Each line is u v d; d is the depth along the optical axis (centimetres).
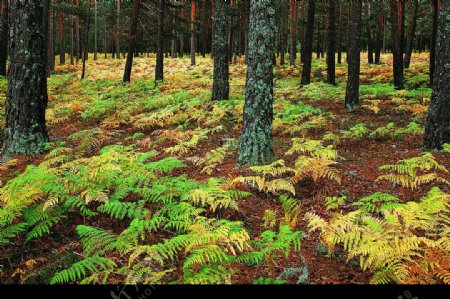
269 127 723
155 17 3145
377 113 1254
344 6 3825
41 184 514
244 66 3086
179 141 927
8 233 434
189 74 2692
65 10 2870
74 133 1039
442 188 636
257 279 393
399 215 502
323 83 1895
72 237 477
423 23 4488
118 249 421
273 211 567
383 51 5184
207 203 561
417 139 938
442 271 368
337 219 475
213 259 392
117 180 577
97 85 2161
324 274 403
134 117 1228
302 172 639
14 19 818
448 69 799
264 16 689
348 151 866
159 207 545
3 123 1082
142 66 3441
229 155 842
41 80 862
